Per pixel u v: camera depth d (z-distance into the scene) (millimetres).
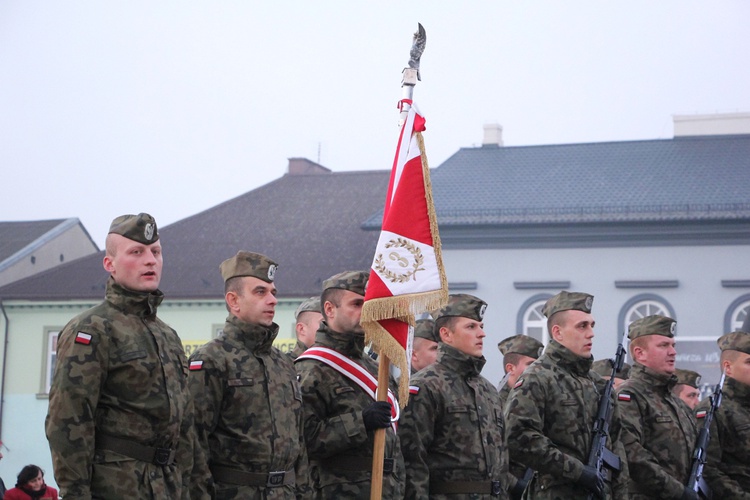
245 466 8688
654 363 12422
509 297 44031
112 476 7484
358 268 47812
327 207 52375
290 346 44719
